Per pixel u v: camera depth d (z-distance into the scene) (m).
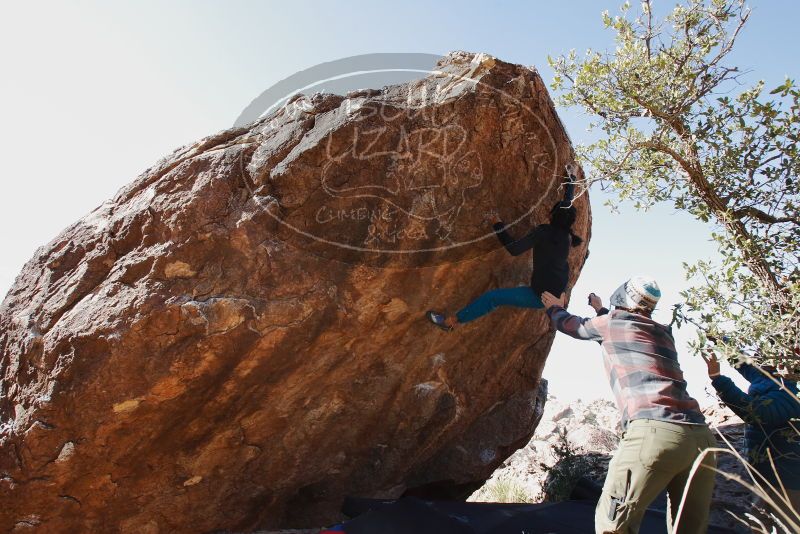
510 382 6.31
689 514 3.31
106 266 4.34
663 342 3.48
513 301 4.78
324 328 4.45
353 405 5.09
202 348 4.05
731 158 4.44
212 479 4.77
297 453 5.04
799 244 4.32
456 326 5.25
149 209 4.30
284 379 4.58
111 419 4.03
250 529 5.23
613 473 3.27
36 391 4.05
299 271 4.32
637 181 4.49
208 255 4.19
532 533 4.33
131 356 3.97
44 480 4.07
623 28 4.57
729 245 4.32
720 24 4.36
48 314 4.25
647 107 4.41
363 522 4.23
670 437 3.14
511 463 9.15
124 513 4.50
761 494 2.53
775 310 4.02
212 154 4.46
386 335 4.87
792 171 4.34
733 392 3.93
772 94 4.18
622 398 3.38
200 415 4.41
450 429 5.79
